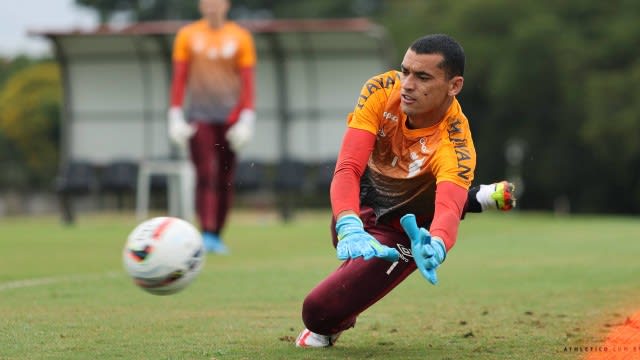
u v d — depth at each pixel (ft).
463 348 63.52
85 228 215.92
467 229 207.41
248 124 148.46
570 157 510.99
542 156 514.27
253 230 202.69
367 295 60.95
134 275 61.87
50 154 476.54
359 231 55.88
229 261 129.90
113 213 291.58
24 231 202.59
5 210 365.40
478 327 72.69
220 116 148.25
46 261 131.03
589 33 507.71
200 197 145.69
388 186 61.52
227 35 149.79
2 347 63.52
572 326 73.05
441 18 544.62
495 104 520.42
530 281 105.40
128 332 69.77
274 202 325.21
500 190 61.77
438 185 57.67
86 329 71.00
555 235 185.26
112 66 256.52
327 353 61.26
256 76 257.14
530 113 514.68
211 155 147.54
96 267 122.31
